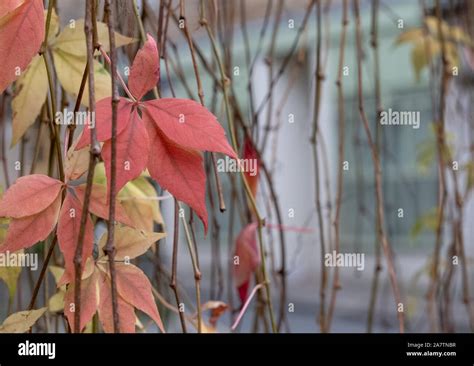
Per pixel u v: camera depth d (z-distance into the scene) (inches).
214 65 54.2
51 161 41.9
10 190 35.7
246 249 48.4
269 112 57.4
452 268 63.1
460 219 61.4
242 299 48.6
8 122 50.6
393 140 182.2
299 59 61.5
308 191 188.2
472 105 75.2
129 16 41.0
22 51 36.9
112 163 33.6
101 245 37.7
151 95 42.2
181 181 35.5
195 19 47.1
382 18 162.9
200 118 35.6
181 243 159.3
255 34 145.9
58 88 45.1
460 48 71.9
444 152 62.2
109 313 37.4
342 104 54.2
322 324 51.8
